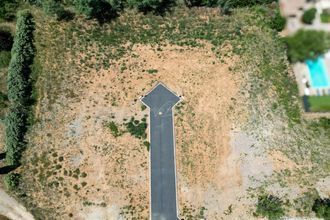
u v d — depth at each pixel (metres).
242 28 76.44
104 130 66.62
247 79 71.69
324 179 63.34
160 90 70.38
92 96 69.56
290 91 70.81
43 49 73.31
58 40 74.38
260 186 62.59
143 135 66.44
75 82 70.75
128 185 62.56
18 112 66.31
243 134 66.75
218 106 69.12
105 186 62.31
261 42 75.12
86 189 61.97
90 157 64.44
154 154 65.00
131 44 74.62
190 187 62.53
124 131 66.62
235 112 68.56
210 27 76.31
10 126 65.12
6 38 74.44
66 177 62.78
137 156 64.88
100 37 75.00
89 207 60.72
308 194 61.97
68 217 59.94
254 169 63.94
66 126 66.81
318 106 69.38
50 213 60.19
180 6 77.88
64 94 69.56
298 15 77.38
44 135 65.88
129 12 77.19
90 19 76.31
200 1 76.94
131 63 72.88
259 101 69.69
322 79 72.00
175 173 63.56
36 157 64.19
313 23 76.44
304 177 63.44
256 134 66.75
